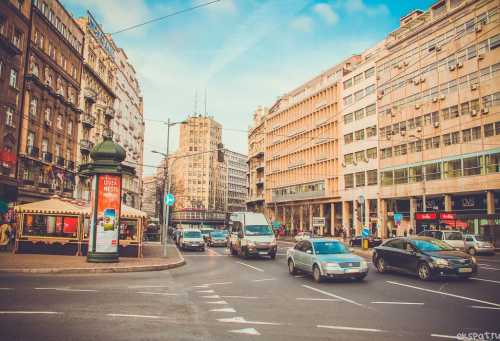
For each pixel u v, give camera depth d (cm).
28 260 1831
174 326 720
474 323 760
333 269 1343
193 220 13625
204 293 1126
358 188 5697
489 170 3688
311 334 675
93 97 4938
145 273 1641
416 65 4666
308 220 6988
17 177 3297
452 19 4178
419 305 948
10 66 3188
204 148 14412
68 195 4294
